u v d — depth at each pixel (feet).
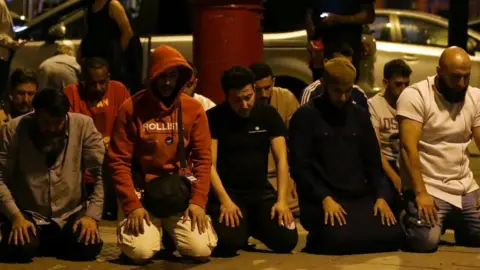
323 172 22.33
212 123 22.25
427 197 22.11
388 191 22.54
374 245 22.00
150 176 21.08
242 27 26.04
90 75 26.09
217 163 22.41
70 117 21.45
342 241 21.66
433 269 19.99
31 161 21.12
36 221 21.38
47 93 20.47
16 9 51.31
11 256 21.03
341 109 22.44
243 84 21.52
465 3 39.24
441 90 22.50
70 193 21.54
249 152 22.29
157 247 20.89
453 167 22.70
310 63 28.40
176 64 20.35
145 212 20.62
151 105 20.88
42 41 39.93
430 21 41.70
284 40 38.37
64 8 41.04
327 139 22.31
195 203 20.85
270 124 22.45
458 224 23.00
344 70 21.90
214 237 21.24
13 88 23.95
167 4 40.86
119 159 20.80
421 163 22.81
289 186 27.78
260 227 22.15
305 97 25.80
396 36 41.39
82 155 21.62
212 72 26.12
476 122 22.84
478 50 42.34
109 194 27.66
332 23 27.91
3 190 20.90
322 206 22.02
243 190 22.34
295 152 22.36
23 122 21.15
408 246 22.30
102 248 23.00
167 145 20.93
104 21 30.27
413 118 22.44
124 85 29.78
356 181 22.38
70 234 21.30
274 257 21.66
